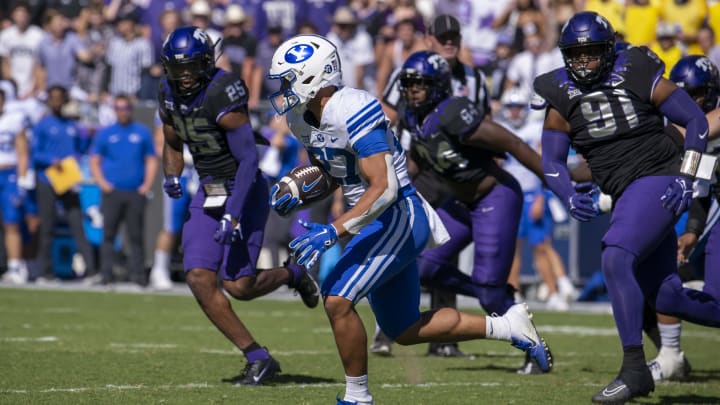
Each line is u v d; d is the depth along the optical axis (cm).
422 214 1745
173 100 2070
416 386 2106
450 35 2538
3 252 4806
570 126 1927
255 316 3603
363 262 1681
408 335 1798
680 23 4750
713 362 2652
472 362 2542
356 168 1719
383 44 4944
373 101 1666
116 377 2142
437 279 2397
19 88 5503
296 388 2036
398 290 1761
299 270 2192
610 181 1908
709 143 2075
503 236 2308
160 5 5334
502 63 4906
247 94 2081
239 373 2230
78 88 5284
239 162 2073
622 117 1870
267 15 5422
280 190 1739
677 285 1961
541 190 3819
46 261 4675
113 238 4419
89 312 3534
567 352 2766
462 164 2281
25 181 4612
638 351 1842
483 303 2352
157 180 4544
